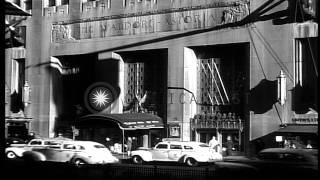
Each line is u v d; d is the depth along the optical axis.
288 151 21.41
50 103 45.16
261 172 21.50
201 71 39.06
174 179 19.12
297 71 33.97
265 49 34.94
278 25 34.53
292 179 20.73
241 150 36.12
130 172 20.05
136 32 40.81
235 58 37.66
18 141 39.28
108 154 29.80
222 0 36.88
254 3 35.53
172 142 31.86
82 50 43.53
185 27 38.47
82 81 45.22
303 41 34.03
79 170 20.83
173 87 38.09
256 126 34.81
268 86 34.62
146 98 41.19
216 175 20.23
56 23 45.34
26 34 46.84
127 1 41.44
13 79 47.50
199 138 38.22
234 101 37.28
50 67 45.38
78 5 44.25
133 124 36.75
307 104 33.44
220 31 36.81
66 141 30.36
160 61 40.84
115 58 42.06
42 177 20.73
